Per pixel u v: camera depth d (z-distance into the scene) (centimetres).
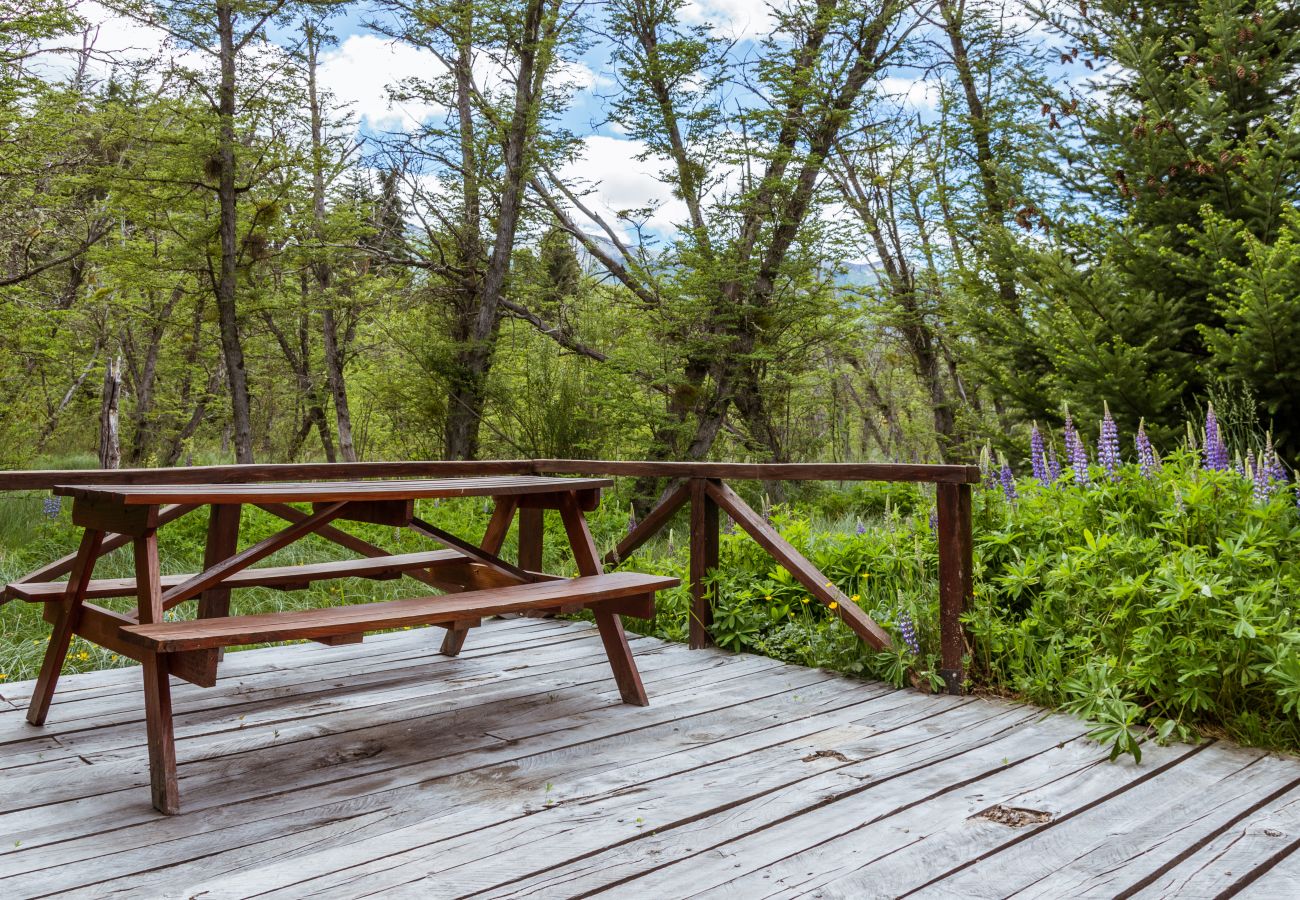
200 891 200
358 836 230
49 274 1633
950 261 1392
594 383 1345
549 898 196
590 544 376
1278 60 798
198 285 1434
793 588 459
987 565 427
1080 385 758
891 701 359
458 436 1365
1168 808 246
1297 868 212
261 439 2220
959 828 233
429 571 416
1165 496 405
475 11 1298
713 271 1308
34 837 229
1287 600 324
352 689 374
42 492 1033
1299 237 668
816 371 1605
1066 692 342
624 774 275
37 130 1211
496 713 341
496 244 1384
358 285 1520
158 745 248
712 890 200
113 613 291
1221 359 672
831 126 1359
